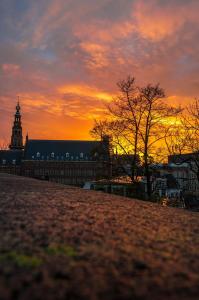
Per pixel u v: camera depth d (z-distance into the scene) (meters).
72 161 154.25
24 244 7.75
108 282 5.85
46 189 24.92
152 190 46.38
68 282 5.75
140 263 6.98
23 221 10.45
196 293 5.53
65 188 28.20
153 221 12.66
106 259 7.12
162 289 5.66
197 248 8.61
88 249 7.78
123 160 45.06
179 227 11.71
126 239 9.09
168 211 16.98
